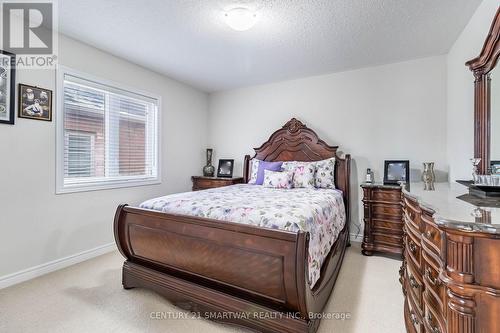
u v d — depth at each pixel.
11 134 2.15
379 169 3.27
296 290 1.33
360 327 1.61
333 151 3.41
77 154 2.69
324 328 1.60
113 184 3.00
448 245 0.83
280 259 1.40
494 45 1.61
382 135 3.25
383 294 2.02
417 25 2.29
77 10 2.09
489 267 0.76
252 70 3.47
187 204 1.95
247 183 3.86
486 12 1.88
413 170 3.07
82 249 2.68
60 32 2.46
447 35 2.47
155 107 3.59
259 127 4.14
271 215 1.62
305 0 1.92
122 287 2.10
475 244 0.77
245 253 1.52
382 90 3.25
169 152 3.82
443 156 2.92
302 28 2.34
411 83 3.08
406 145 3.12
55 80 2.45
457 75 2.56
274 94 4.00
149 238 1.90
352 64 3.24
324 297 1.73
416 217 1.41
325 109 3.61
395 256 2.87
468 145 2.28
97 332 1.56
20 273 2.20
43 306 1.82
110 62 2.96
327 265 1.86
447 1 1.94
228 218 1.69
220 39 2.58
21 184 2.22
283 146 3.77
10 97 2.14
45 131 2.38
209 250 1.64
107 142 2.99
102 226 2.89
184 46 2.74
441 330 0.96
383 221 2.85
